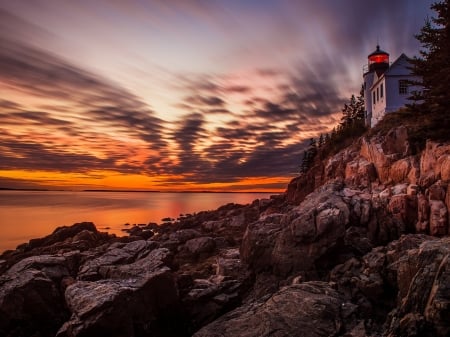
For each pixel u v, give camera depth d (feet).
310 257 65.82
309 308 40.83
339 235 66.03
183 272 80.12
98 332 42.63
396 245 59.62
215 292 57.16
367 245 69.31
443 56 97.71
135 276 52.01
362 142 128.47
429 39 106.63
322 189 106.42
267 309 41.86
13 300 48.52
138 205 475.72
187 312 53.67
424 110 109.91
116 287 47.62
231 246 106.83
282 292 46.09
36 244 129.59
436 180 84.89
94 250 97.86
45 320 50.60
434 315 31.14
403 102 154.40
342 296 44.73
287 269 66.95
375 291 48.06
